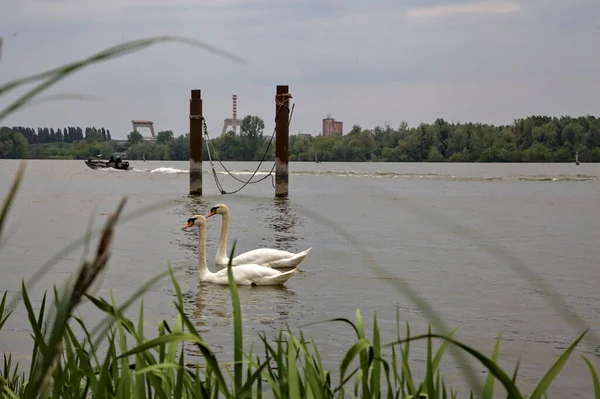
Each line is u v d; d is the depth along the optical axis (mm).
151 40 1839
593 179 80125
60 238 24703
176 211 35500
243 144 140500
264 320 12430
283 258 18141
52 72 1771
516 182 72688
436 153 158875
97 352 9094
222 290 15234
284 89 40688
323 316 12789
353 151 168125
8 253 20703
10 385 6082
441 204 43000
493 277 17047
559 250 22484
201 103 44094
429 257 20516
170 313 12859
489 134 157625
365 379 4043
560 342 11109
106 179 76562
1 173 99938
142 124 155250
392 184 67438
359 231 27516
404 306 13672
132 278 16453
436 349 10602
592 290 15555
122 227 28391
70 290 1982
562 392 8867
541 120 158250
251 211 35594
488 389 3578
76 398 3621
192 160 44750
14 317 11922
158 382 3865
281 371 3982
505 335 11500
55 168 134750
